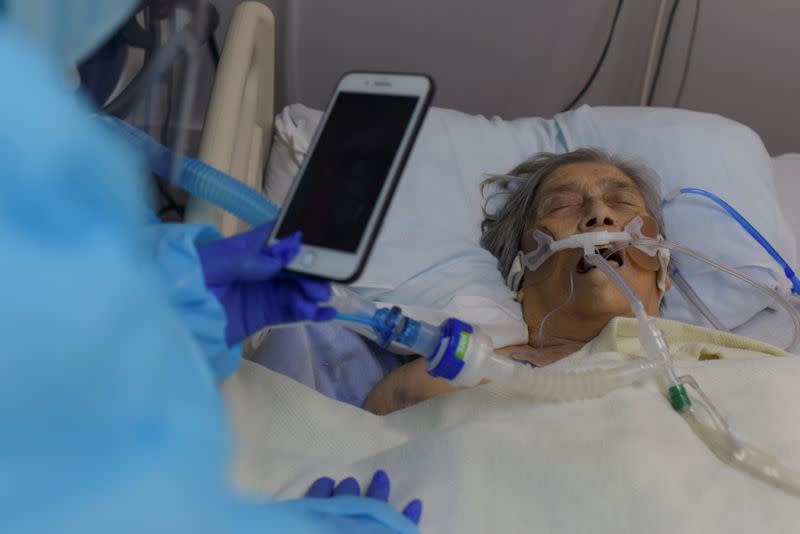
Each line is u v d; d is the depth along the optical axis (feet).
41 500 0.85
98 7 1.57
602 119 6.07
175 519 0.94
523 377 3.21
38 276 0.86
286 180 5.45
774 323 5.35
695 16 7.68
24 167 0.88
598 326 4.80
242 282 2.47
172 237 2.24
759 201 5.59
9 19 1.43
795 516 3.03
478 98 7.84
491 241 5.52
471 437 3.23
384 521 2.33
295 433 3.46
